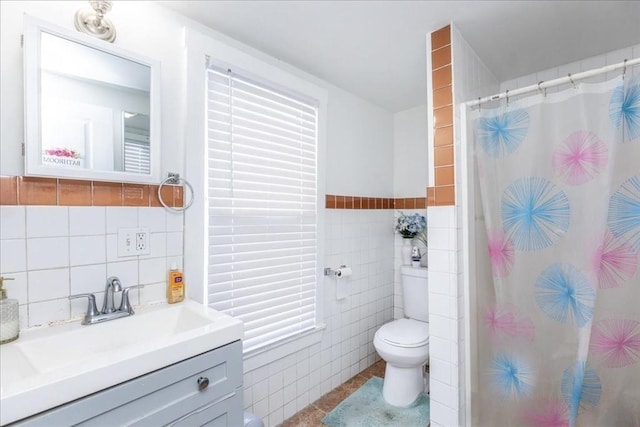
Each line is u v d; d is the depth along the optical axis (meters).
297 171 1.97
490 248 1.55
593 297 1.28
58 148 1.08
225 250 1.61
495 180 1.53
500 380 1.53
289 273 1.92
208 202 1.54
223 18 1.50
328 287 2.18
